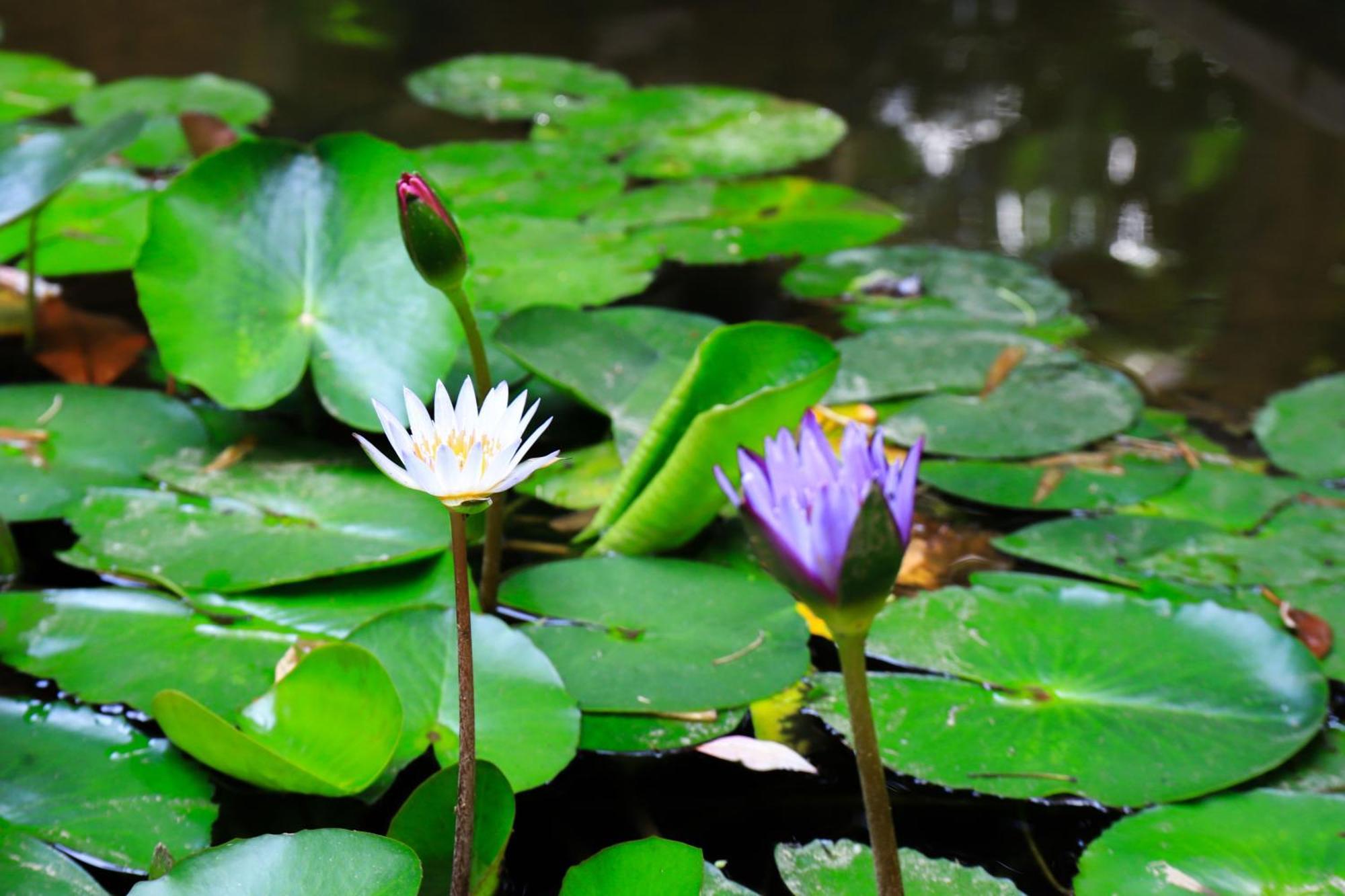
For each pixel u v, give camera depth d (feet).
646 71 17.39
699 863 10.50
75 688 11.00
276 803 10.82
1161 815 10.81
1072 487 11.69
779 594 11.30
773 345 11.41
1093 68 17.53
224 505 11.49
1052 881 10.74
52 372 12.07
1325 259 12.93
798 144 14.61
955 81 17.06
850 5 20.80
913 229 13.15
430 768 10.89
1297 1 19.42
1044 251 13.00
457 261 10.93
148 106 14.28
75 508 11.46
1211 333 12.46
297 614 11.19
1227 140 14.83
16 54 16.25
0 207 11.95
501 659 11.02
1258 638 11.11
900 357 12.23
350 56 17.28
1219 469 11.77
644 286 12.56
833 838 10.81
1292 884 10.67
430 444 10.41
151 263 11.67
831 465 10.27
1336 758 10.94
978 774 10.91
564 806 10.87
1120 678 11.08
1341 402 11.98
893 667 11.20
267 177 11.80
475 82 16.31
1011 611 11.27
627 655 11.14
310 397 11.88
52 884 10.60
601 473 11.75
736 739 11.01
